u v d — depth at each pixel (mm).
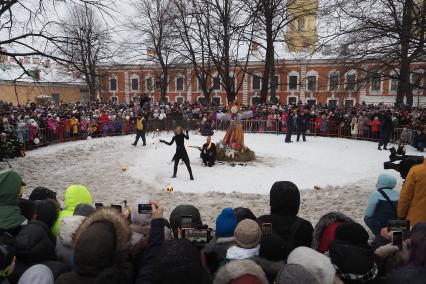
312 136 26828
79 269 2572
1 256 2701
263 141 23531
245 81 55969
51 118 21562
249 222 3213
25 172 13852
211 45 37406
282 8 33281
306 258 2871
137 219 3447
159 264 2459
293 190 3879
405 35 10562
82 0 14148
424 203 5059
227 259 3135
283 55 53438
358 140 24641
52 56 13875
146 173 14008
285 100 54500
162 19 44719
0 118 16891
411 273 2863
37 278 2820
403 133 21719
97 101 35312
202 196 10898
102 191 11469
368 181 12812
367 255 3031
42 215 3863
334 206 9578
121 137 25484
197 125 29531
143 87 60000
